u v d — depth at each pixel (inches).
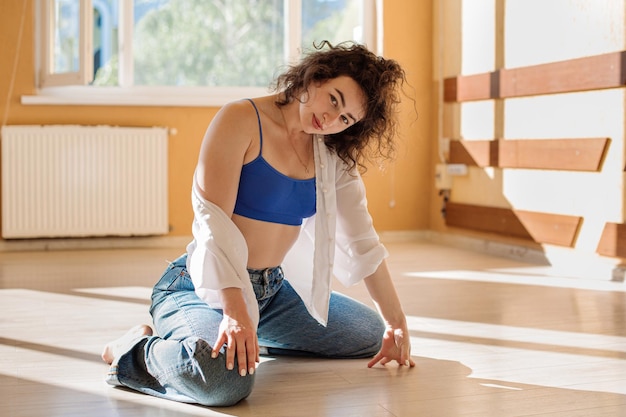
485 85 193.3
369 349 90.4
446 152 212.5
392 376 83.6
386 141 78.3
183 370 70.8
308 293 84.7
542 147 173.6
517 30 182.4
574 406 73.9
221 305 73.5
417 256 189.2
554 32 170.2
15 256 187.3
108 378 77.9
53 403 73.6
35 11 201.8
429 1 219.3
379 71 72.0
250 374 71.1
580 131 163.6
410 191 222.7
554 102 170.9
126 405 72.9
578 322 112.6
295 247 83.9
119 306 123.9
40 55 203.5
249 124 74.2
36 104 198.8
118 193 201.2
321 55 71.4
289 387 79.0
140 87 205.8
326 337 88.3
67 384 80.0
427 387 79.6
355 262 83.7
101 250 199.6
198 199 72.9
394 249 203.2
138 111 204.5
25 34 199.0
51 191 197.3
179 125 207.2
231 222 72.3
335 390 78.1
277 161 75.9
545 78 171.6
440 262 178.7
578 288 142.5
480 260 182.1
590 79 158.9
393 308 86.2
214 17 209.3
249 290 71.9
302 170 77.9
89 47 192.9
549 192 173.3
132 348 76.0
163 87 207.2
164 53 207.6
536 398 76.4
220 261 70.6
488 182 195.6
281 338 89.4
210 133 73.7
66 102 199.0
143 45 206.1
